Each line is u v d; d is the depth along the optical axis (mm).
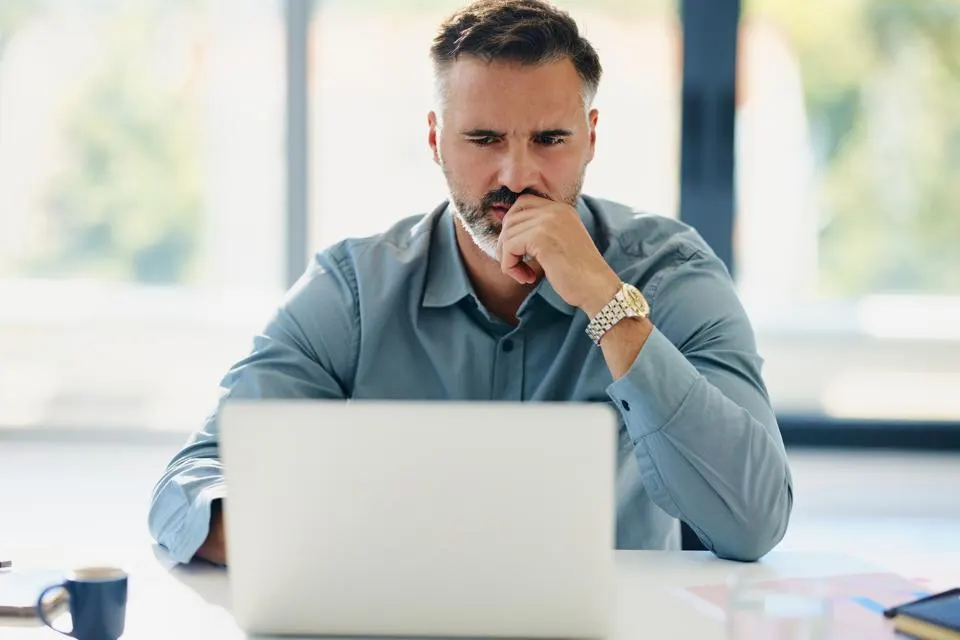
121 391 4746
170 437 4562
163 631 1271
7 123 4531
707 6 4125
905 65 4289
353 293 1899
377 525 1195
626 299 1587
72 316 4699
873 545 3551
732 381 1704
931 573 1511
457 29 1711
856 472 4262
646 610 1336
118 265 4648
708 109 4168
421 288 1881
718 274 1893
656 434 1560
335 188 4414
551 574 1195
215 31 4445
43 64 4504
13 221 4617
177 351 4719
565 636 1214
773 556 1582
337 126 4395
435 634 1225
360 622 1226
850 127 4297
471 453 1176
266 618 1230
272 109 4465
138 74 4504
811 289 4379
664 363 1560
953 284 4402
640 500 1818
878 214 4355
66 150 4559
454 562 1198
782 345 4445
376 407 1177
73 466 4309
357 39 4371
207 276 4621
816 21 4246
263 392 1812
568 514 1181
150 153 4543
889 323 4426
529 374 1876
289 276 4453
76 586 1207
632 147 4223
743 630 1079
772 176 4266
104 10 4477
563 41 1675
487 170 1710
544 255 1634
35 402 4758
